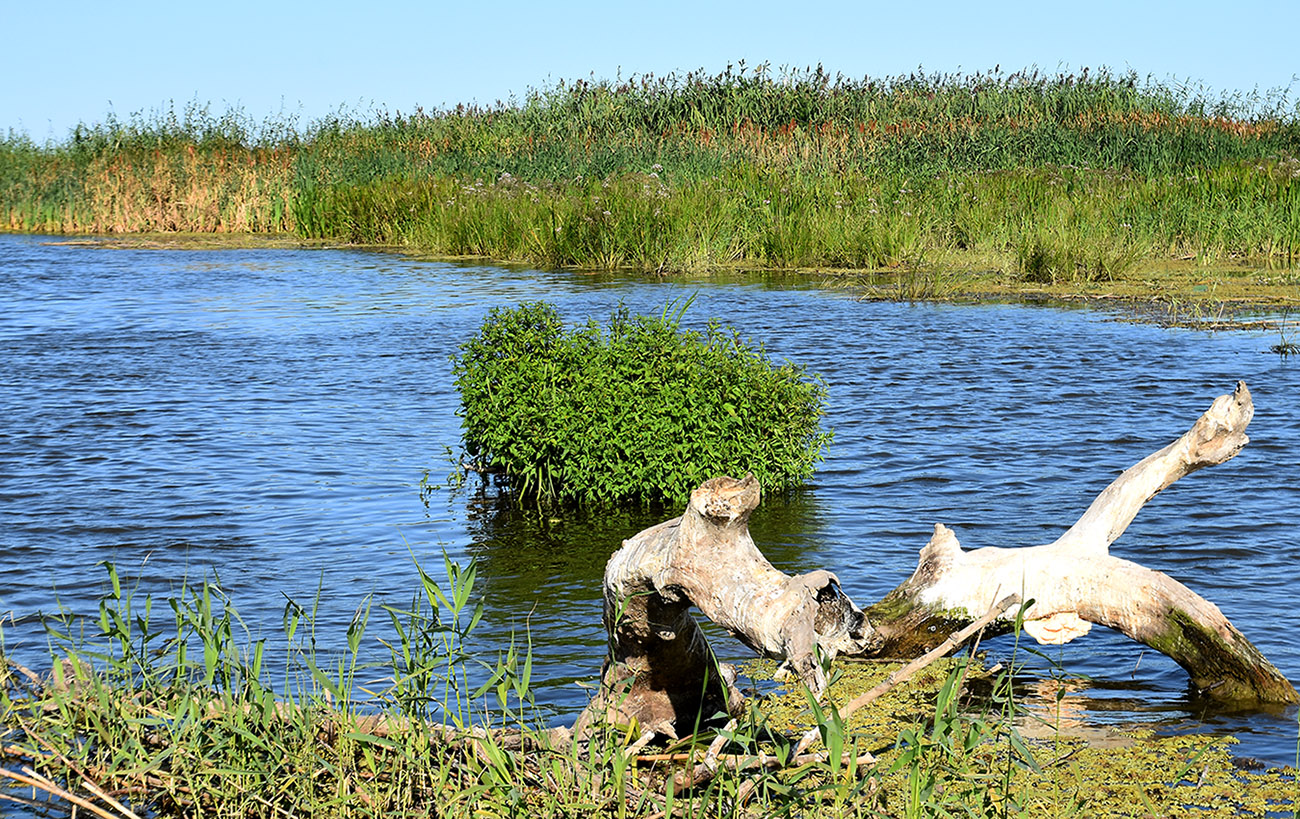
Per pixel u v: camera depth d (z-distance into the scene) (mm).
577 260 27188
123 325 19156
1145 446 10641
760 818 4367
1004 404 12398
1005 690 5965
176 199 40094
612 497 9336
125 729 4918
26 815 4672
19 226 41750
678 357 9562
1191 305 18828
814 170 29969
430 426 11961
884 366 14523
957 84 35188
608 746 4578
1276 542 7984
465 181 33281
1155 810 4719
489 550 8141
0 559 7902
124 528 8602
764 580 4344
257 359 15930
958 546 6484
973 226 25250
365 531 8578
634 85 36938
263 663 6133
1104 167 28500
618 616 4621
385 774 4801
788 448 9469
